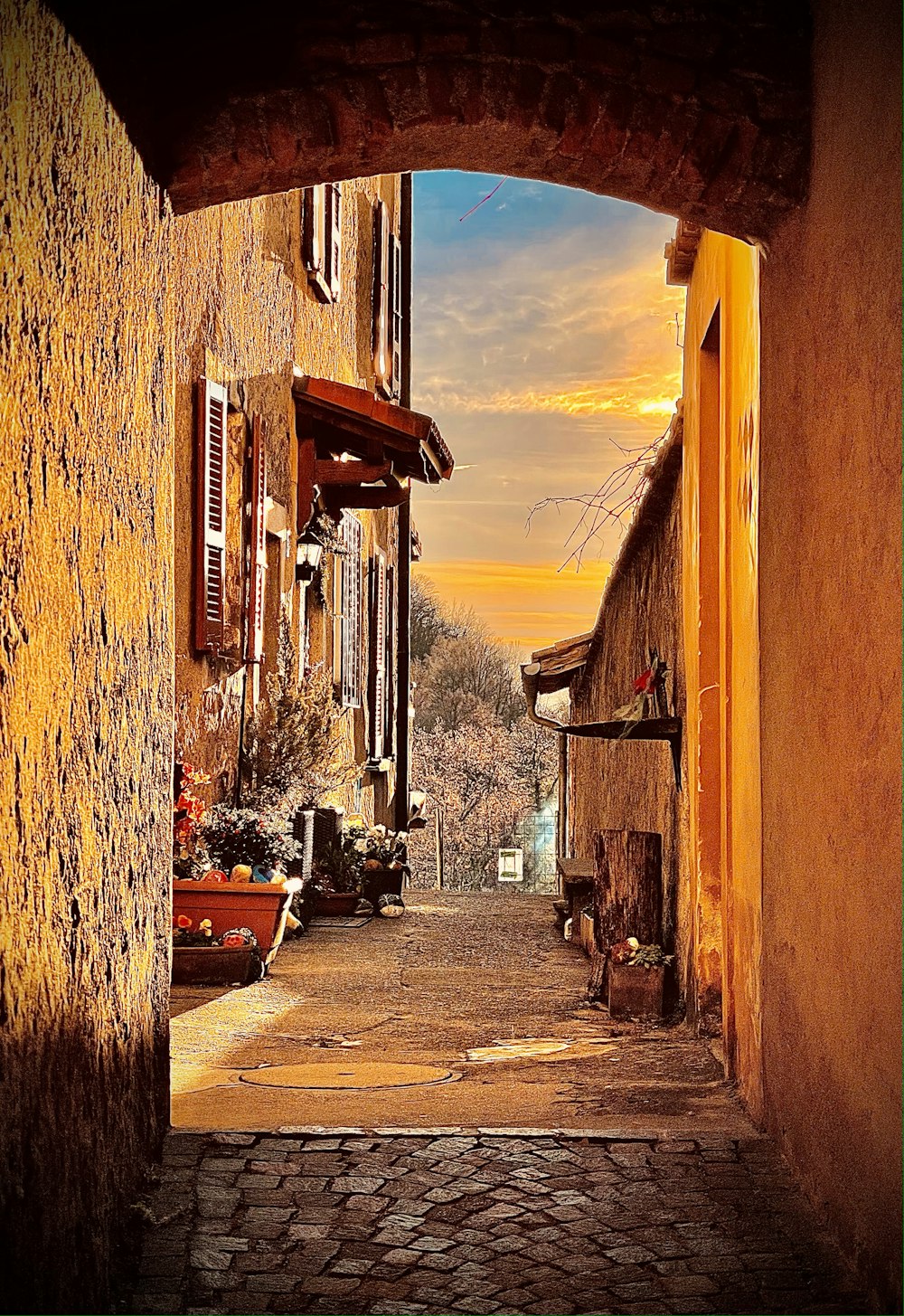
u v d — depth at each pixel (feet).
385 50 15.03
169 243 15.42
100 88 12.12
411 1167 14.48
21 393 9.53
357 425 41.50
